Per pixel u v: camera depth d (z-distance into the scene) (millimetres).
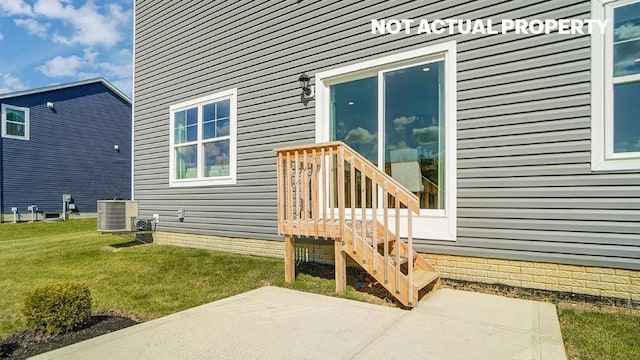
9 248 7668
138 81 8359
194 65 7195
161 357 2566
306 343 2775
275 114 5992
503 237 4062
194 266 5559
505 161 4051
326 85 5512
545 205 3850
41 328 3133
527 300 3869
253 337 2896
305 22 5637
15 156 15367
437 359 2506
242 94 6426
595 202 3627
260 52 6180
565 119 3758
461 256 4309
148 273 5219
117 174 19516
